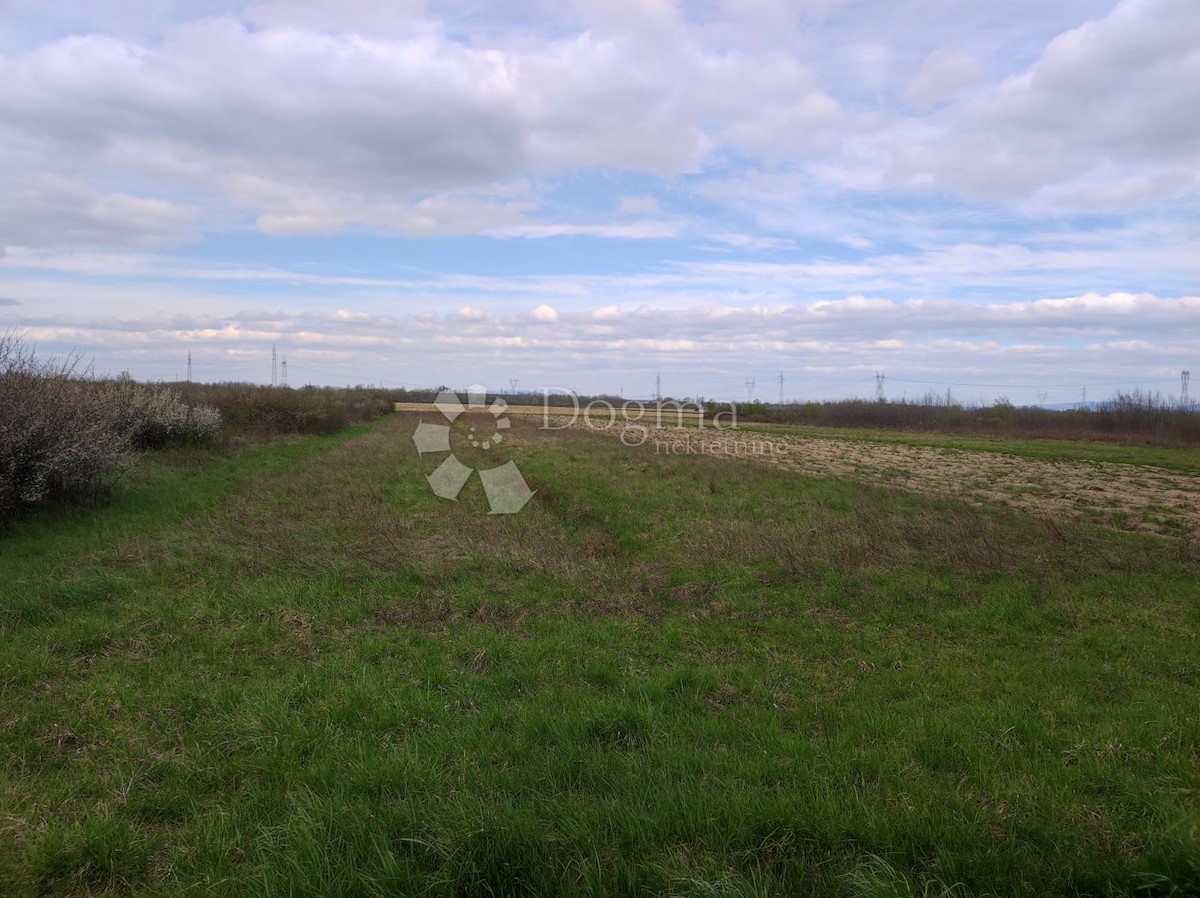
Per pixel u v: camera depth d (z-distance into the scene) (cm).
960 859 314
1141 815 370
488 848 313
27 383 1109
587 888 300
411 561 941
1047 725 498
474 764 413
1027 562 1026
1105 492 1916
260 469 1872
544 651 643
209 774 406
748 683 585
